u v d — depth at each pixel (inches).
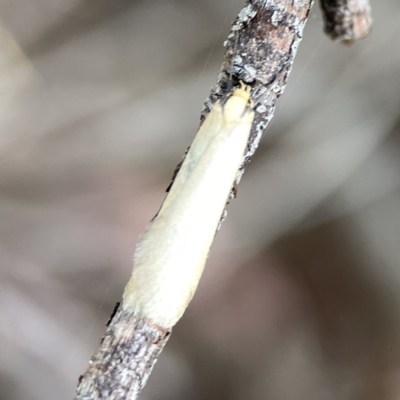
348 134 4.6
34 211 4.6
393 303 4.5
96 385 2.8
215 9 4.5
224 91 3.0
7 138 4.5
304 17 2.9
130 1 4.5
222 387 4.5
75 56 4.5
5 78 4.4
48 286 4.5
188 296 2.9
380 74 4.5
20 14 4.4
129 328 2.9
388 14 4.4
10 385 4.3
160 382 4.5
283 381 4.5
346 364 4.5
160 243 2.9
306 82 4.6
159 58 4.6
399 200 4.6
